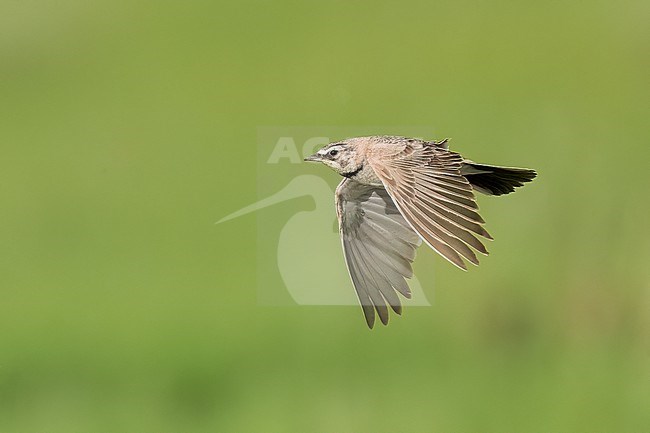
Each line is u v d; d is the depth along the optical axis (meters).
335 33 28.70
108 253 20.94
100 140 25.77
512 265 18.94
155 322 18.03
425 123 25.44
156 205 22.91
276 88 26.94
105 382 16.33
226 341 17.00
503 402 15.34
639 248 19.61
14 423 15.41
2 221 22.30
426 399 15.53
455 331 17.36
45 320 18.20
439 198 7.41
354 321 17.16
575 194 21.52
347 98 26.31
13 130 26.02
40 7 30.20
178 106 26.83
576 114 25.56
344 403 15.34
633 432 14.97
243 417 15.16
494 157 23.97
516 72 27.14
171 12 30.52
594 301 18.22
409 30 28.62
